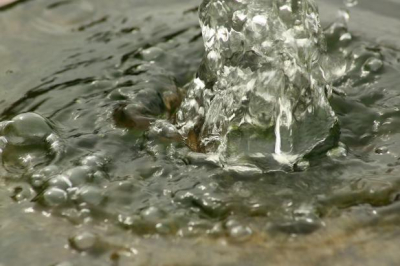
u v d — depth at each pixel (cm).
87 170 164
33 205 161
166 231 159
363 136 167
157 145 167
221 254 157
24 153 166
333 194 161
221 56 168
